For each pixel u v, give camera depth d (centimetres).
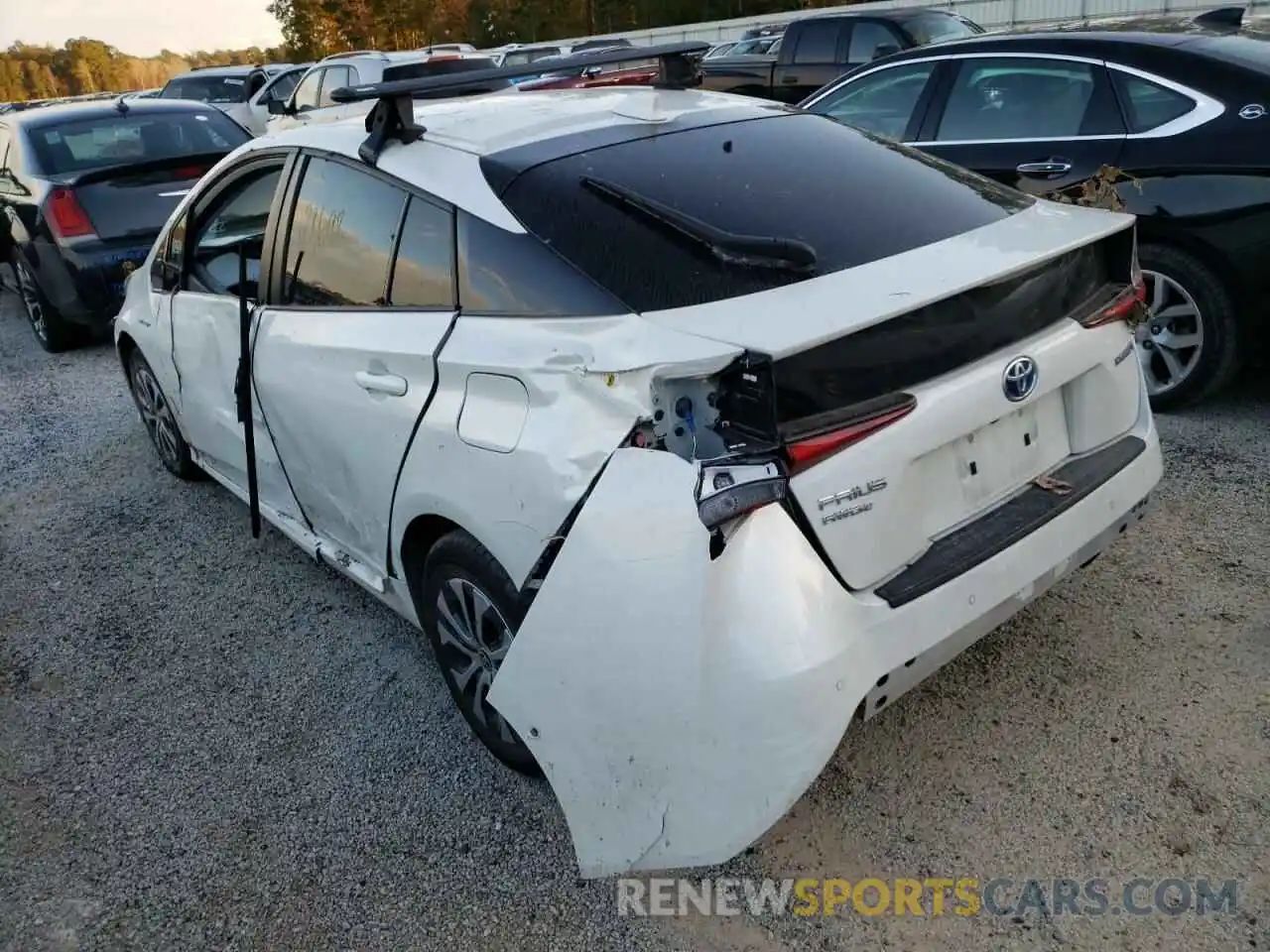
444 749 299
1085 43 486
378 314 288
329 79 1416
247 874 260
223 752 307
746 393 200
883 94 576
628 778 209
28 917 253
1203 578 337
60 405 646
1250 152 421
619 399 210
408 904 247
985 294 231
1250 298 429
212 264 402
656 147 281
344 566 338
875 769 271
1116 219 269
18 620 394
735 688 194
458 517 252
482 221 261
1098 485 257
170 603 395
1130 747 270
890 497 214
